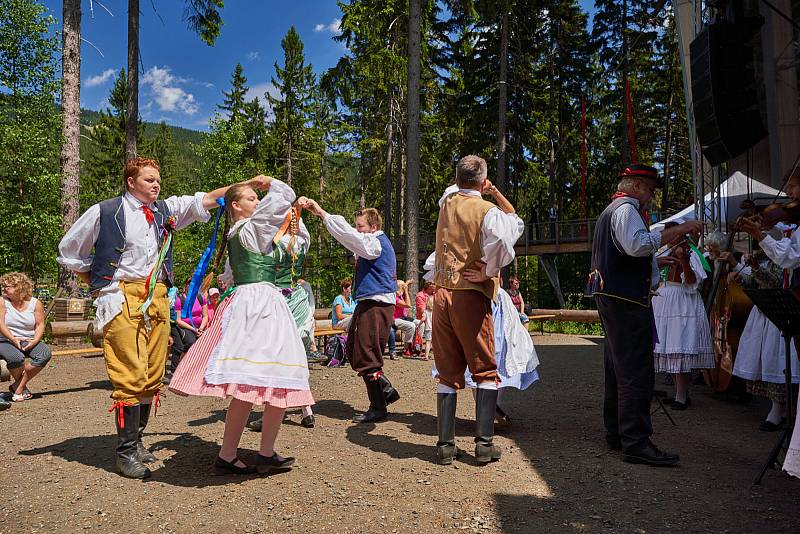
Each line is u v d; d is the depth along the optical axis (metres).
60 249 3.31
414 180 15.03
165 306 3.52
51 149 12.62
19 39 12.45
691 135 7.13
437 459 3.58
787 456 2.54
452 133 28.28
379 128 27.36
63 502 2.88
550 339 12.75
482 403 3.49
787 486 3.15
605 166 30.98
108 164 41.75
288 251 3.28
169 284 3.62
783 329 3.21
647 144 29.36
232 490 3.03
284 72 37.19
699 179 6.97
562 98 30.22
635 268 3.52
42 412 5.02
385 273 4.65
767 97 6.59
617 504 2.87
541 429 4.39
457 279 3.46
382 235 4.75
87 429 4.38
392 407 5.19
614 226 3.45
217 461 3.27
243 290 3.13
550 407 5.23
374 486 3.10
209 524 2.61
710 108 5.97
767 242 3.54
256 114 40.16
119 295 3.28
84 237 3.29
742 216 4.06
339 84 21.02
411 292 13.70
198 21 15.24
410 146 15.03
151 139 55.53
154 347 3.48
